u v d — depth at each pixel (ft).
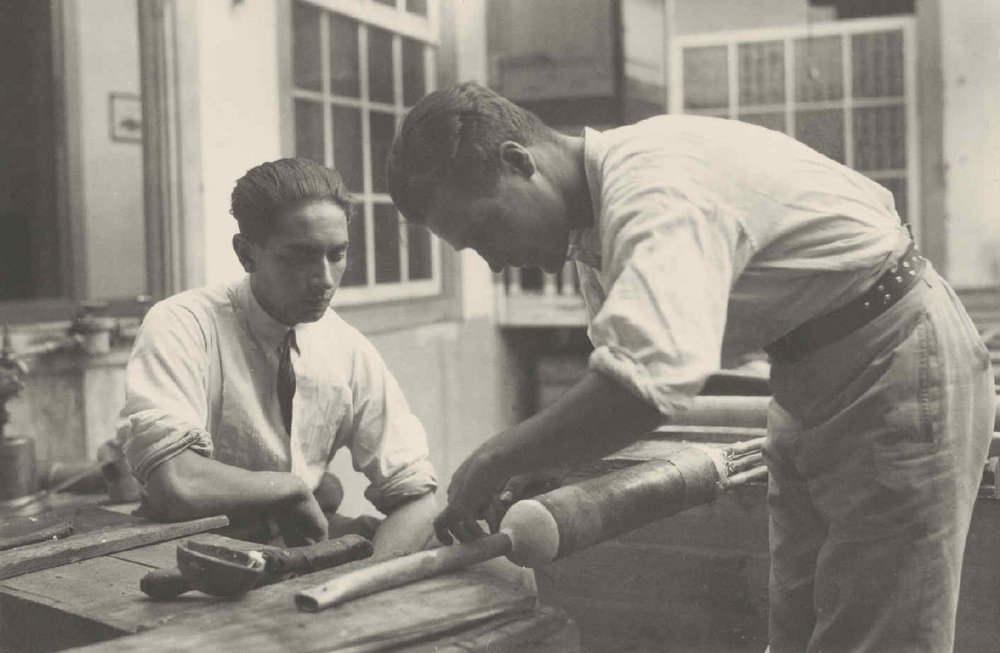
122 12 22.93
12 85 19.57
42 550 5.82
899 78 20.40
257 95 14.07
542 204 4.97
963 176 19.92
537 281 21.22
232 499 6.74
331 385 7.66
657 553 8.25
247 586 4.70
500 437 4.50
